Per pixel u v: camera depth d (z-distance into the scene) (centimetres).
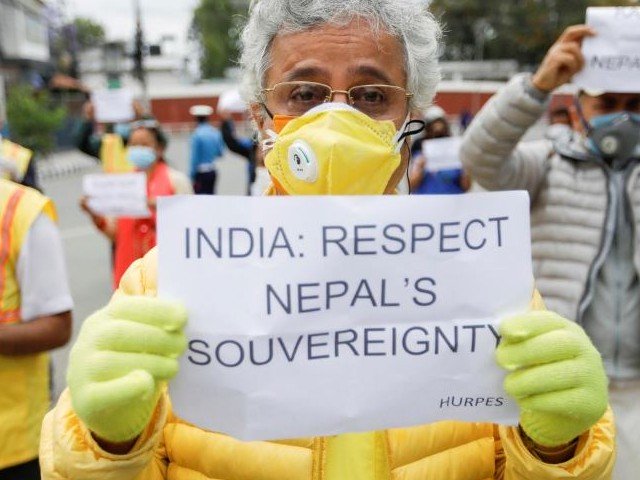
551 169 272
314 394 115
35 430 218
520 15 4444
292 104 143
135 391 96
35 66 3456
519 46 4528
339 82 139
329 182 125
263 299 113
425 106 157
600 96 260
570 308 258
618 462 251
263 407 114
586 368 104
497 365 116
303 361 115
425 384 117
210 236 112
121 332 100
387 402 116
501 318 117
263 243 114
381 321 116
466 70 4753
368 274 116
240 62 162
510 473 126
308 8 138
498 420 117
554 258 263
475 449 135
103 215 470
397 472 130
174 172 485
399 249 117
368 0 139
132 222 465
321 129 127
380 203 116
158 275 111
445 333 117
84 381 98
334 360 115
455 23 4903
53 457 114
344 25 138
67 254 920
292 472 128
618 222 259
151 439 112
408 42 144
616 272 258
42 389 223
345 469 131
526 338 106
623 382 256
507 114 259
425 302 117
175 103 4191
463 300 117
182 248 112
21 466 216
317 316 115
